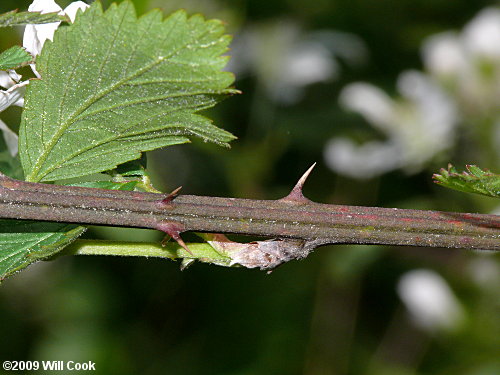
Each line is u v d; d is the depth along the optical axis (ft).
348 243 0.97
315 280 1.76
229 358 1.78
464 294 1.69
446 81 1.67
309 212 0.96
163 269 1.79
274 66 1.76
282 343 1.78
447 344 1.72
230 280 1.78
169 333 1.81
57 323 1.80
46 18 0.94
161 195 0.95
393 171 1.74
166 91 0.96
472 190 0.98
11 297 1.80
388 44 1.82
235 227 0.95
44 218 0.93
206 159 1.70
